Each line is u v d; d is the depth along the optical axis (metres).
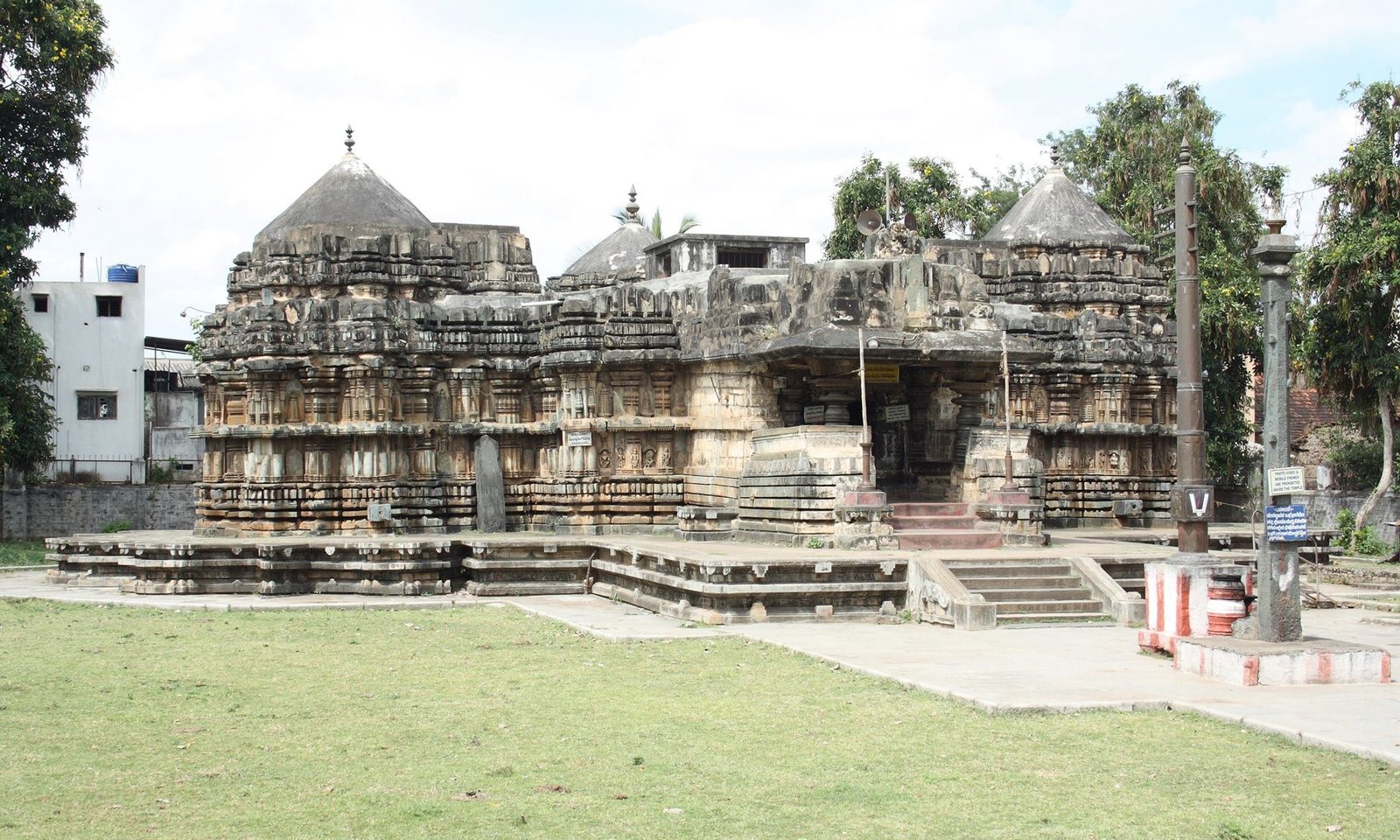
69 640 21.59
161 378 59.69
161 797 11.97
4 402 40.06
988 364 28.48
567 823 11.06
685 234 34.94
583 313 30.69
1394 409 37.12
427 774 12.68
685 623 22.41
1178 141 46.25
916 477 29.08
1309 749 12.97
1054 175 39.09
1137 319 36.62
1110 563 23.45
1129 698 14.98
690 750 13.44
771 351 27.41
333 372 30.98
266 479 30.91
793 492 26.06
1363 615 23.83
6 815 11.46
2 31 40.12
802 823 11.00
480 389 32.44
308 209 33.88
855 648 19.09
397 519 31.11
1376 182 34.22
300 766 13.04
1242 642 16.50
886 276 27.59
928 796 11.68
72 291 53.66
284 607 25.73
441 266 33.94
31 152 42.22
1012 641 19.69
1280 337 16.89
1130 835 10.62
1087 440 35.06
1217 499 42.66
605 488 30.75
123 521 49.69
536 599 26.83
